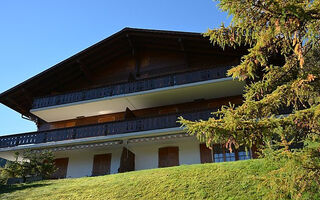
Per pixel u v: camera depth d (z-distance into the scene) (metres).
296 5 4.84
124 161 16.19
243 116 6.08
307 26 5.20
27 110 23.81
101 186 11.75
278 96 6.00
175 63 20.91
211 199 9.14
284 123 5.59
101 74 22.88
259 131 5.67
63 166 19.11
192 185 10.25
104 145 17.73
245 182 9.70
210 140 5.86
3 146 19.56
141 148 17.80
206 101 18.81
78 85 23.25
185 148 16.92
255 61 6.49
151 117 17.05
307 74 6.16
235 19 5.78
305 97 6.38
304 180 5.33
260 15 5.55
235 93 18.12
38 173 16.17
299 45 5.13
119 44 22.17
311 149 5.47
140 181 11.46
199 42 19.38
